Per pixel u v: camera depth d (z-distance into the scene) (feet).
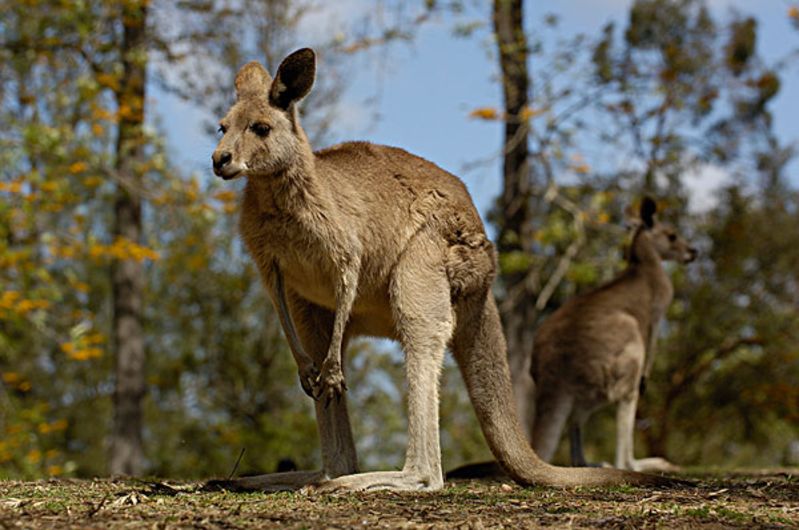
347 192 18.93
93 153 46.62
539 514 15.25
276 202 18.31
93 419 81.35
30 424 50.14
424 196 19.97
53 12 48.06
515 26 51.06
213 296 70.28
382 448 68.74
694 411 66.28
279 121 18.20
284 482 19.61
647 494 18.26
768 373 65.57
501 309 49.55
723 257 65.92
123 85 52.01
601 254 56.54
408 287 19.36
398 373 68.90
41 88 47.65
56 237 48.67
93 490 18.58
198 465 66.39
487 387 20.65
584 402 29.40
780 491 18.99
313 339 20.03
